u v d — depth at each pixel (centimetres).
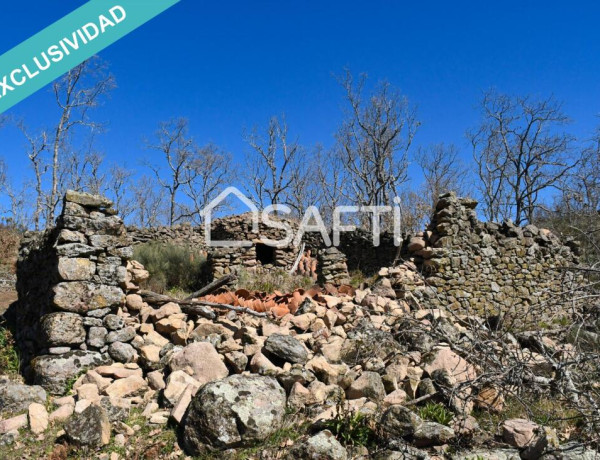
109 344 664
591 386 547
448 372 599
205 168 4547
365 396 585
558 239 1326
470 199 1166
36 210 3141
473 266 1125
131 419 548
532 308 596
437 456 482
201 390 522
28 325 793
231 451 488
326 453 458
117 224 704
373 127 3428
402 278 979
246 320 780
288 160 4234
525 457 489
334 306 838
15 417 541
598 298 582
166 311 736
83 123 3008
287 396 575
